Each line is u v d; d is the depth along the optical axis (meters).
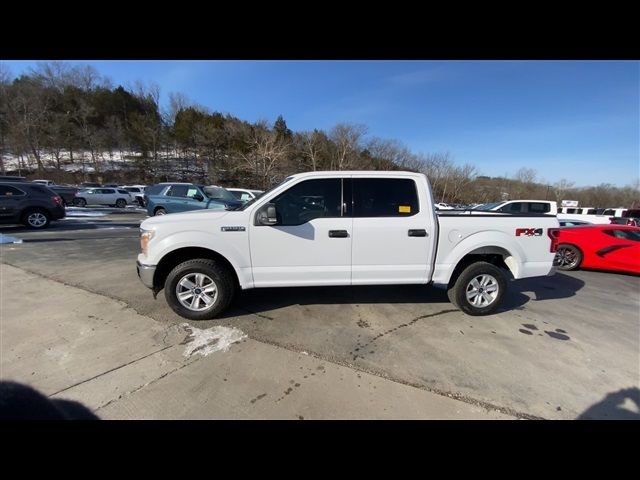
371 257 3.62
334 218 3.56
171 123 54.94
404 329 3.46
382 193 3.65
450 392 2.40
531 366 2.79
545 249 3.95
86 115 48.00
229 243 3.45
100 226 11.88
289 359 2.81
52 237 8.95
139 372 2.55
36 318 3.51
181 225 3.44
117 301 4.03
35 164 45.97
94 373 2.52
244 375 2.55
